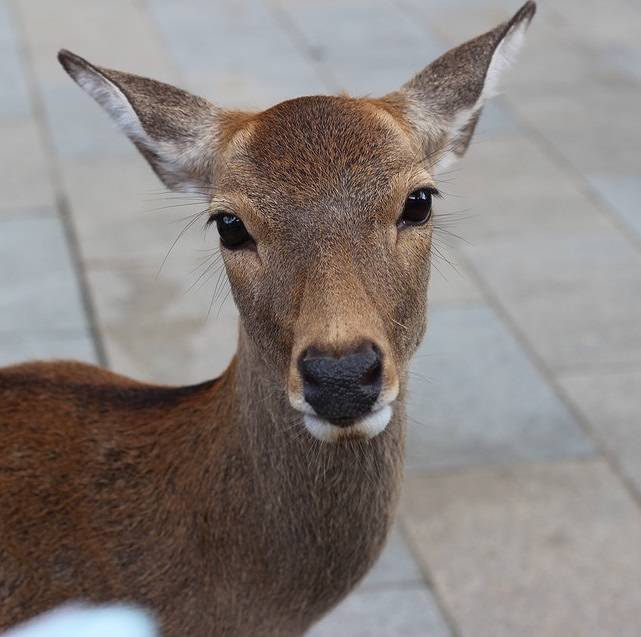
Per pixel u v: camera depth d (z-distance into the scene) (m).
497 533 5.96
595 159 9.83
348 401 3.05
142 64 11.30
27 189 9.16
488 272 8.22
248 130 3.61
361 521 3.84
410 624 5.43
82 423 4.13
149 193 8.93
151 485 4.00
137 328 7.47
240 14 12.85
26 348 7.21
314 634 5.35
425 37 12.16
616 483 6.30
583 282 8.11
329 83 10.90
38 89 10.87
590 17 12.95
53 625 4.05
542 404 6.89
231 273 3.53
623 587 5.64
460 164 9.73
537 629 5.41
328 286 3.20
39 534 4.00
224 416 3.90
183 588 3.99
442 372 7.15
